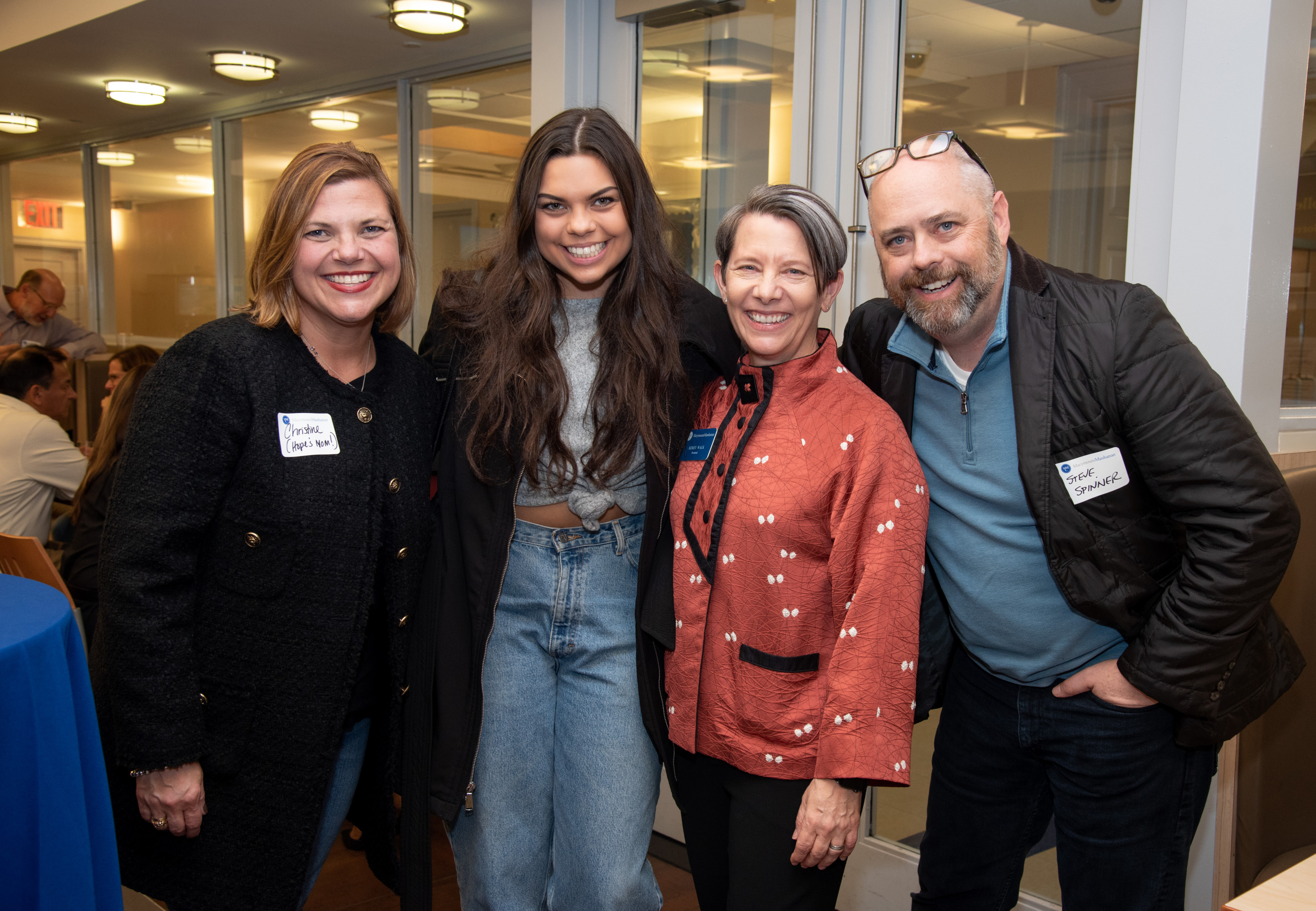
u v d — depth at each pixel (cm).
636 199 170
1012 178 230
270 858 159
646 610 166
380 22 375
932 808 188
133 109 564
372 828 180
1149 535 150
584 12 309
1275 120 182
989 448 158
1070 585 150
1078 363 147
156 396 153
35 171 694
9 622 132
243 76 437
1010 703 169
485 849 172
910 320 166
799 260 150
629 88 308
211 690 156
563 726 173
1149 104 203
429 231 438
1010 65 227
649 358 168
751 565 155
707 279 300
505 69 394
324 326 165
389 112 449
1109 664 154
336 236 156
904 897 253
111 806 146
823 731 146
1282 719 180
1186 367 141
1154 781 154
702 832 172
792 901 154
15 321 605
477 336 180
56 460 324
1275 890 100
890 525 147
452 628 173
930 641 180
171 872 161
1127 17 207
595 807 169
